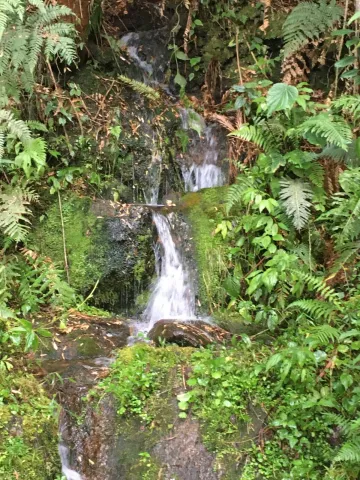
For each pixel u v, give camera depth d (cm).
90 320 394
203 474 279
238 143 473
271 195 400
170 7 602
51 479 279
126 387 306
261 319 376
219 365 315
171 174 512
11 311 346
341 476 266
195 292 418
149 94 518
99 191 458
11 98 418
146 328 404
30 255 400
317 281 335
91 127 470
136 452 288
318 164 386
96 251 421
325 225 385
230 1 546
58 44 400
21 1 409
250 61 546
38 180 422
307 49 477
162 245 438
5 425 277
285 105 363
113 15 599
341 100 375
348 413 287
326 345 313
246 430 292
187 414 297
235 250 408
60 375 322
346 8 432
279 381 301
